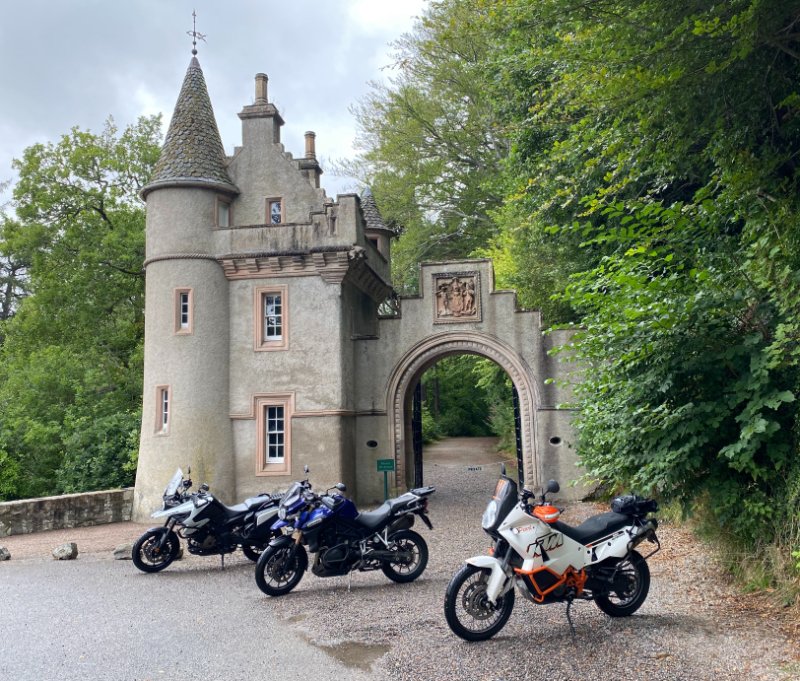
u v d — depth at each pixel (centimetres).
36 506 1598
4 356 3055
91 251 2653
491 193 2936
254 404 1781
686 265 822
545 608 725
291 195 1941
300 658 608
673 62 687
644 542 988
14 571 1087
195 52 1986
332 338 1780
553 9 736
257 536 1068
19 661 619
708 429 746
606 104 786
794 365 716
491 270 1877
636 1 691
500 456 3241
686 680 509
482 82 2509
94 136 2728
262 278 1817
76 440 2316
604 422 838
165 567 1068
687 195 1295
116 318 2880
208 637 682
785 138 822
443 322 1878
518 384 1830
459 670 554
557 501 1738
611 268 847
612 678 519
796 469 686
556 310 2109
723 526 792
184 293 1781
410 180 3098
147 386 1780
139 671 586
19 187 2653
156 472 1716
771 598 673
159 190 1822
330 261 1773
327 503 873
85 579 1002
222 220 1916
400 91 3052
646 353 753
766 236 726
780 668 518
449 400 4850
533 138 1628
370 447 1872
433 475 2522
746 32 617
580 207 1459
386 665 576
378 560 882
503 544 644
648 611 687
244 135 1983
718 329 760
